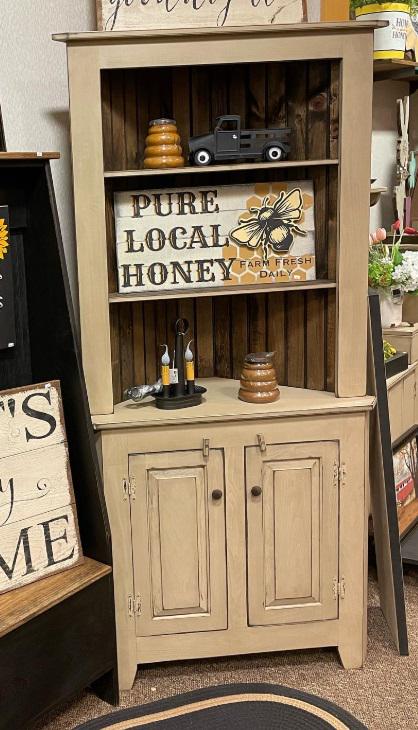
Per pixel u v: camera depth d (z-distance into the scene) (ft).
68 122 8.25
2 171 6.93
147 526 7.70
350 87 7.25
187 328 8.84
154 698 7.68
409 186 11.78
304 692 7.64
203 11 7.42
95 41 6.97
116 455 7.52
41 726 7.28
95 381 7.59
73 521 7.33
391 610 8.43
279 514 7.84
